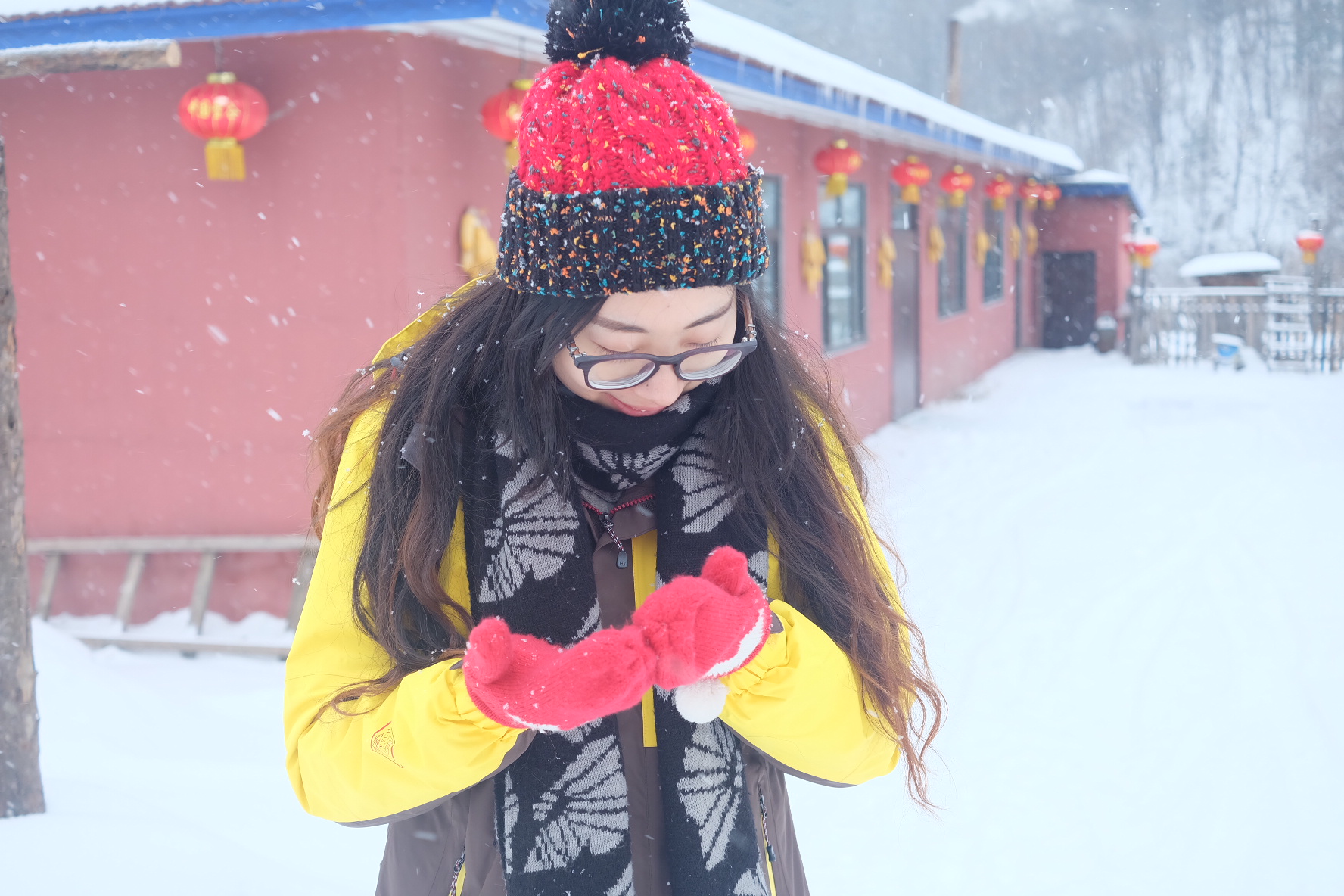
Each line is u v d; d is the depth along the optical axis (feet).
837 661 3.90
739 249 3.68
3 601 9.05
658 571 4.09
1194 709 13.01
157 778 11.16
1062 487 26.73
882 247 36.81
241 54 15.69
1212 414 38.55
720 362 3.80
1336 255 137.80
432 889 4.27
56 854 8.16
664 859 4.11
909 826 10.88
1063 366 56.95
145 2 14.02
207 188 16.25
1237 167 156.46
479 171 17.15
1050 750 12.29
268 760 12.09
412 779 3.63
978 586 18.81
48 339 17.44
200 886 7.83
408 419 4.11
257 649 16.17
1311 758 11.46
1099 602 17.34
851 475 4.69
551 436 3.89
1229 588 17.38
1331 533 20.30
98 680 14.21
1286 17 155.33
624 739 4.13
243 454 16.80
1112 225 64.54
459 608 4.00
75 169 16.85
